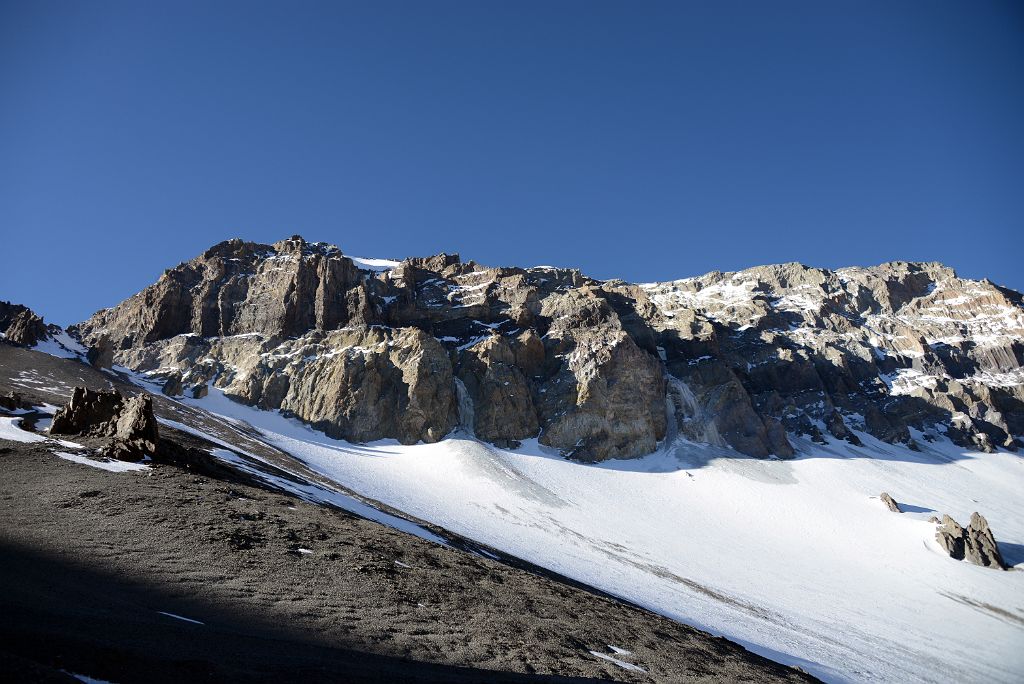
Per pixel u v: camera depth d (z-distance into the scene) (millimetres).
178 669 14945
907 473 143250
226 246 168250
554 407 134500
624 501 110625
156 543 29016
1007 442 175750
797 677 43781
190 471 45750
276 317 145625
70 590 20438
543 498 104250
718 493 118750
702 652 41531
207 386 119438
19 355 87562
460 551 53125
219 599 24062
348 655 20703
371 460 108938
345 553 35844
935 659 64000
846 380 190000
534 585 45312
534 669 25812
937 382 194000
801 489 124188
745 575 85125
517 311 160000
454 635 27766
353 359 128625
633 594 64000
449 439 120062
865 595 83875
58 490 33469
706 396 150875
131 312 153875
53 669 12844
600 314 160750
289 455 90250
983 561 98875
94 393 51188
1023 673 64375
